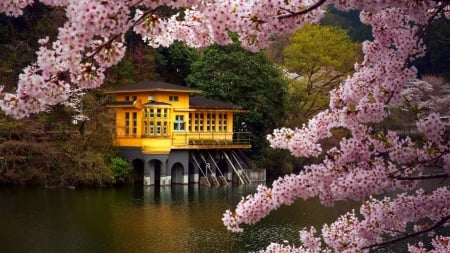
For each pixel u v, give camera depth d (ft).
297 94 146.61
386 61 16.33
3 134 104.01
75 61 11.66
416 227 19.29
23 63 119.96
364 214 18.62
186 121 116.88
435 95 121.19
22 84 11.98
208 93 131.75
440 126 14.61
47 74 11.94
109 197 94.07
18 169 103.91
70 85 12.96
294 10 13.07
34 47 128.88
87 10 10.94
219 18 12.70
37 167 105.29
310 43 152.56
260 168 126.31
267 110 131.13
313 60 154.20
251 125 132.05
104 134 114.11
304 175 16.74
